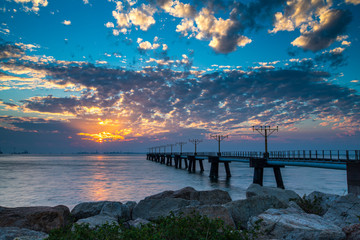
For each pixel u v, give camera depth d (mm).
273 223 7223
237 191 43219
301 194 38438
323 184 53031
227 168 74562
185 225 5836
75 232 6141
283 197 14773
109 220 10414
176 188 45250
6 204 30484
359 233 6238
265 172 105250
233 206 9844
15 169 97062
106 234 5891
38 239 6965
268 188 15797
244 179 67375
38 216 9773
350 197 9711
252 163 53125
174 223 5895
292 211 8562
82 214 12836
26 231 8000
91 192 39875
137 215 12805
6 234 7484
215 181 60688
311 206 11406
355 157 31438
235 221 9531
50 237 5879
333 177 73500
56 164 143000
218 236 5480
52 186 47312
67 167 113812
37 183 52156
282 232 6914
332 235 6363
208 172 99125
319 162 37750
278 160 48500
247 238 5918
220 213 8352
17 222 9391
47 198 34438
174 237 5602
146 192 40062
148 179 62906
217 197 15500
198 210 8367
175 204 12648
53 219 9992
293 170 119500
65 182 54219
